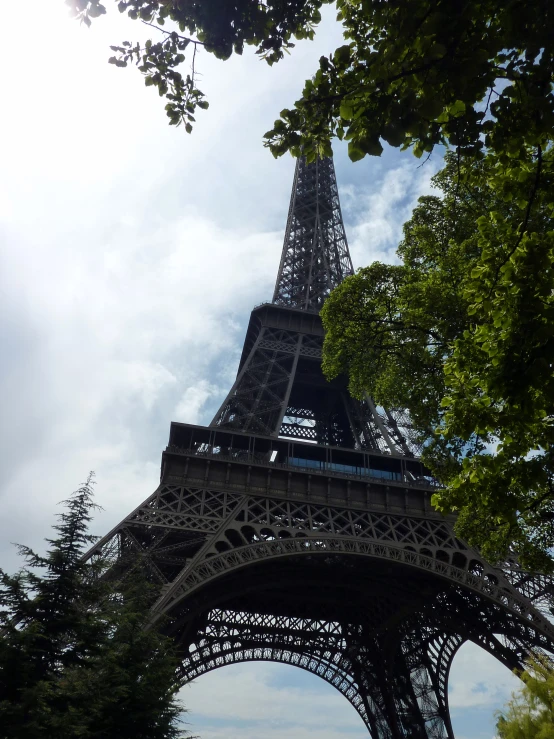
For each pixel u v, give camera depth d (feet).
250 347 334.03
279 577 236.02
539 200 56.44
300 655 300.40
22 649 94.32
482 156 52.06
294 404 338.13
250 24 55.21
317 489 222.89
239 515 206.08
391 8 45.62
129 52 59.57
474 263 94.84
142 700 113.91
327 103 52.85
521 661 199.11
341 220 400.26
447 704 268.82
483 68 45.78
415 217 122.42
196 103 61.98
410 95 44.34
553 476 73.00
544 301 54.34
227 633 271.69
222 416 248.73
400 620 260.21
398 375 114.42
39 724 89.20
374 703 299.79
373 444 272.31
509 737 113.50
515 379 53.83
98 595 114.11
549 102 45.73
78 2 48.32
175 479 210.38
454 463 102.17
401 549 202.69
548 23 41.68
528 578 206.49
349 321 118.42
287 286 351.67
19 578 105.81
